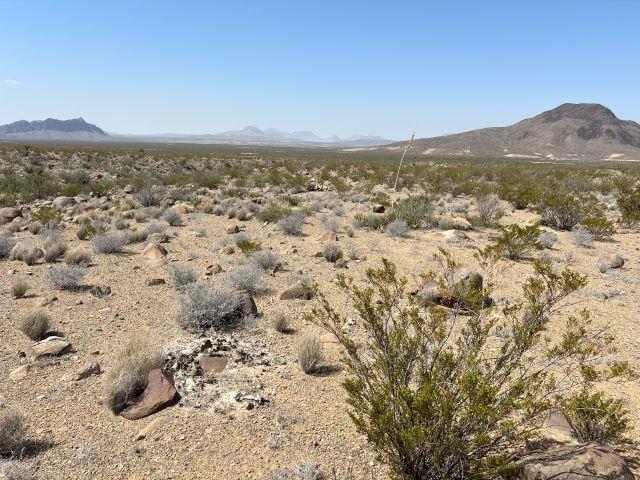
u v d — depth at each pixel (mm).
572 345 3789
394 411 3262
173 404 4715
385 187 32125
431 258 11148
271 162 58906
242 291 7703
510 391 3191
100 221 15242
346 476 3723
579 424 3918
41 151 50906
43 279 9070
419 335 3668
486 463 3148
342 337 4078
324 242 13008
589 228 14273
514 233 11336
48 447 4066
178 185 30078
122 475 3732
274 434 4246
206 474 3746
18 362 5648
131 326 6855
